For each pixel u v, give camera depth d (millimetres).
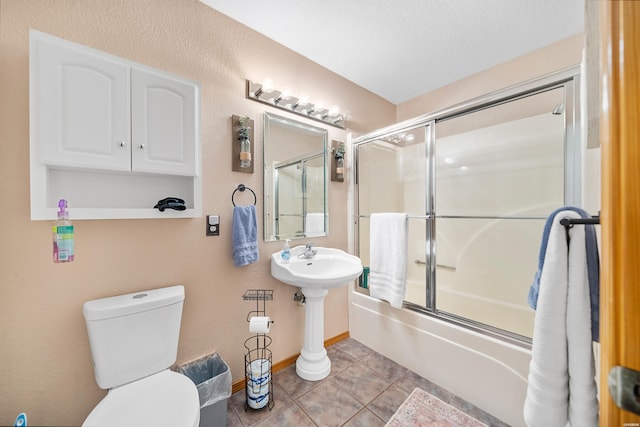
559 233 792
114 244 1204
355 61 2049
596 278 759
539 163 1845
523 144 1917
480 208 2164
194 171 1286
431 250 1839
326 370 1718
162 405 953
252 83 1656
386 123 2695
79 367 1125
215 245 1512
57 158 959
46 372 1062
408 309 1849
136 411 922
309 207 2012
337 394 1549
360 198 2334
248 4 1487
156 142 1172
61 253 985
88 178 1126
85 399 1138
